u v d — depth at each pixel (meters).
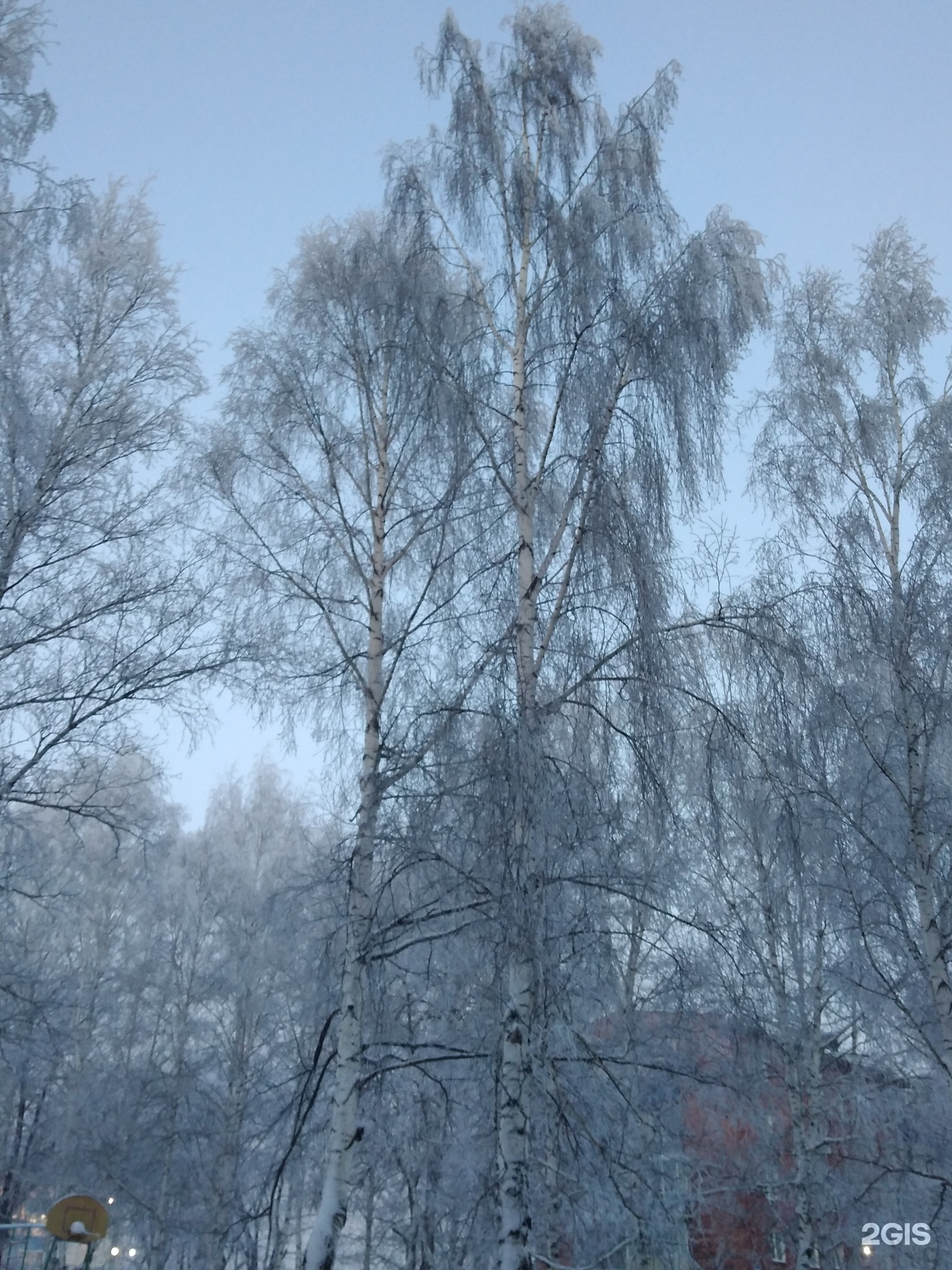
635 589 7.67
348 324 10.62
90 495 9.74
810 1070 12.09
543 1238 8.39
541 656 7.93
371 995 8.41
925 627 10.26
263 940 18.41
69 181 10.38
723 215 9.34
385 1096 9.12
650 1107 8.67
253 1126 12.34
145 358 10.71
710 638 8.31
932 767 10.60
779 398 12.08
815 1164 11.70
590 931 7.29
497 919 6.96
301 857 20.61
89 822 21.42
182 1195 19.83
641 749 7.49
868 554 10.75
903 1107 11.20
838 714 9.91
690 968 8.17
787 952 12.04
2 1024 12.55
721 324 8.93
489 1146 8.16
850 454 11.48
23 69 10.18
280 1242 15.33
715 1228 11.59
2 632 9.13
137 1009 22.62
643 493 8.08
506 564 8.30
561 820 7.01
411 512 9.99
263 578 9.84
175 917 22.78
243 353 10.54
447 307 9.60
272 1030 18.28
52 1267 19.89
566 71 10.25
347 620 9.98
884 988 10.55
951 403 11.27
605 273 9.04
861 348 12.05
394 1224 13.78
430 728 8.07
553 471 8.76
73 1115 19.53
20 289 10.25
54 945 20.45
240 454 10.20
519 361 9.39
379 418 10.52
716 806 7.95
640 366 8.49
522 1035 7.04
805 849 9.77
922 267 12.24
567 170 9.95
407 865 7.87
